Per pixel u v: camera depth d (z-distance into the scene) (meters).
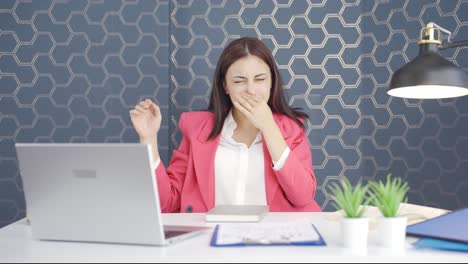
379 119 2.64
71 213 1.13
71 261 1.00
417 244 1.06
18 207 2.54
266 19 2.67
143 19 2.52
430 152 2.56
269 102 2.10
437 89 1.68
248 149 2.02
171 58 2.67
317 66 2.67
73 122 2.54
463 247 1.03
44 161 1.11
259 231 1.18
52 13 2.54
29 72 2.55
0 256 1.03
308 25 2.67
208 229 1.27
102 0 2.53
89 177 1.09
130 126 2.53
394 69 2.62
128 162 1.05
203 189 1.96
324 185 2.67
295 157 1.76
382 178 2.63
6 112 2.55
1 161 2.54
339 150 2.67
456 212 1.32
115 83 2.53
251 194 1.98
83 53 2.53
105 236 1.12
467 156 2.50
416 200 2.59
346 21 2.67
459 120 2.51
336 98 2.67
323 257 0.97
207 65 2.67
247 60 1.95
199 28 2.67
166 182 1.87
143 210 1.08
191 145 2.04
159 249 1.06
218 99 2.06
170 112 2.66
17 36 2.54
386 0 2.63
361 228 1.05
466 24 2.49
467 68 2.49
